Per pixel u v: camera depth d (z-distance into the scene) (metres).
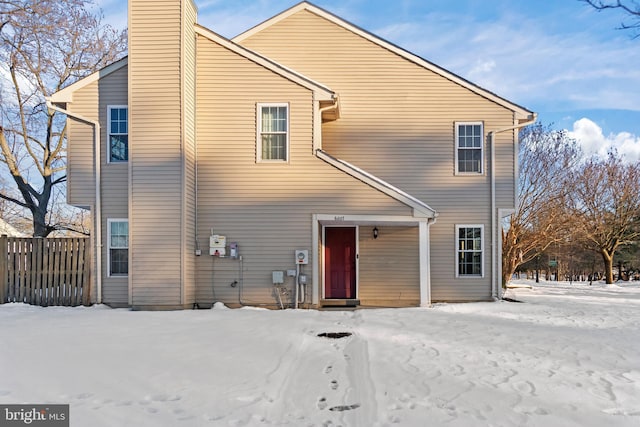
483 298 13.45
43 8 18.62
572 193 24.19
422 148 13.73
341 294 13.50
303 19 14.05
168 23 11.36
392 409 4.46
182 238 11.12
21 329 7.86
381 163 13.72
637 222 26.28
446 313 10.54
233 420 4.18
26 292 11.52
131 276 11.03
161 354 6.21
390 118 13.78
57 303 11.51
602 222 25.48
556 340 7.49
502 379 5.34
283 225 11.97
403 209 11.98
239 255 11.91
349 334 7.93
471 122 13.69
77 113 11.95
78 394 4.71
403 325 8.76
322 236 13.31
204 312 10.38
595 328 8.82
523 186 21.47
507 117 13.63
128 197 11.31
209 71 12.15
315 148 12.07
